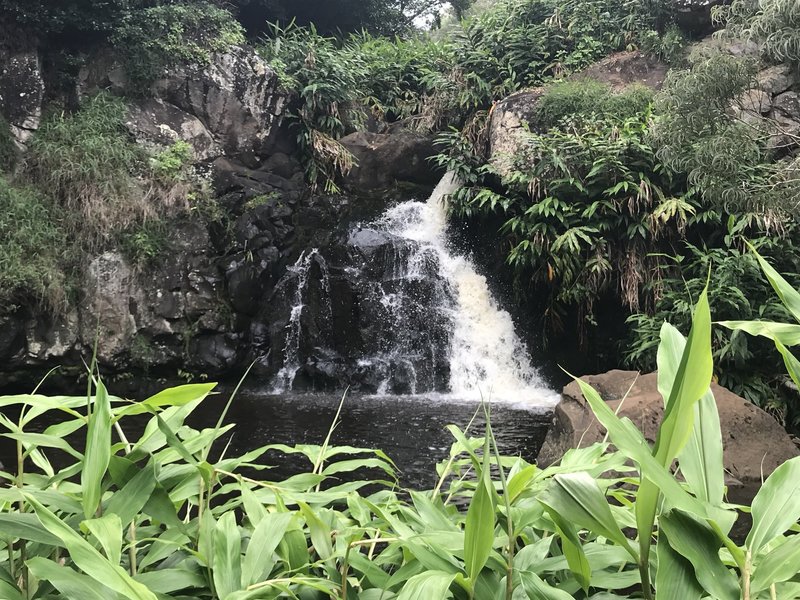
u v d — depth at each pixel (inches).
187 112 365.4
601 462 44.4
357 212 388.8
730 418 161.3
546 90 355.6
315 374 326.0
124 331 311.9
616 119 318.0
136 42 355.6
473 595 33.0
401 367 323.9
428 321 342.6
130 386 313.7
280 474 156.3
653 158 286.7
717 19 266.8
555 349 327.6
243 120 377.4
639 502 29.4
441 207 383.6
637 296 286.2
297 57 416.5
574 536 33.3
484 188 346.0
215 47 373.4
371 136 423.2
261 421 228.2
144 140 347.9
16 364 289.0
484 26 441.4
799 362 32.3
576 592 38.5
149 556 40.0
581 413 166.9
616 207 291.9
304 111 403.2
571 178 297.0
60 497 36.2
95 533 30.4
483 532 31.6
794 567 27.1
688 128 219.9
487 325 340.8
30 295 291.6
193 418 232.5
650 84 351.6
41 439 40.2
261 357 340.2
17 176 316.5
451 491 54.1
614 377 182.5
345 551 37.8
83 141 323.3
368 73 448.8
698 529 28.8
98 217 315.3
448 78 427.2
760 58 225.0
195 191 347.6
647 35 358.9
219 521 38.7
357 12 552.1
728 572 28.1
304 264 351.9
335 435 204.7
